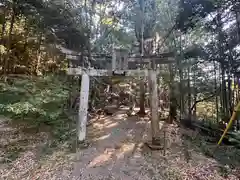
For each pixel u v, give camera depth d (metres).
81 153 3.87
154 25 7.02
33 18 5.83
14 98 4.15
